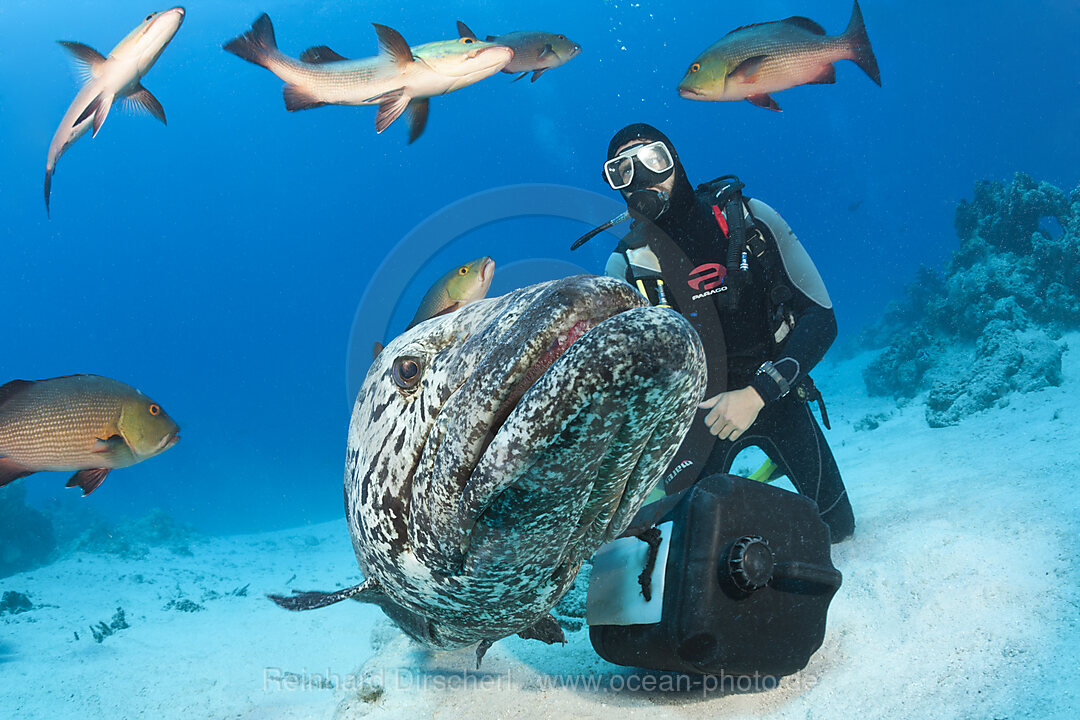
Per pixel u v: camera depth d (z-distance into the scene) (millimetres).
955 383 8297
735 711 2115
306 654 4684
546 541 1512
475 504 1324
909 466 5418
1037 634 2055
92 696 4391
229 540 16656
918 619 2375
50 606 8742
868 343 19750
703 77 4328
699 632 2000
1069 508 2928
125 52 3803
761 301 3447
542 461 1235
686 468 3312
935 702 1868
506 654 2852
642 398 1161
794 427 3525
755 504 2125
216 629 6098
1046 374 7613
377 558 1938
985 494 3600
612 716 2156
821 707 2021
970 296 11289
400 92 3439
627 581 2262
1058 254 10648
